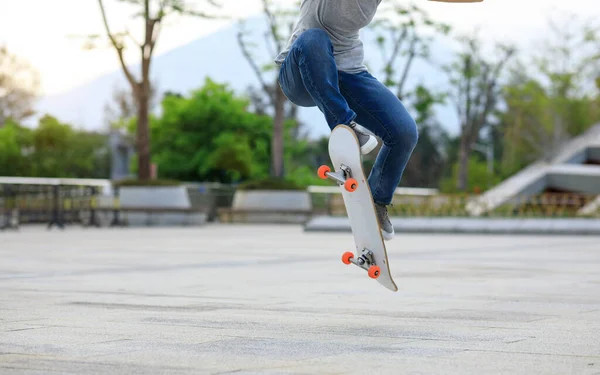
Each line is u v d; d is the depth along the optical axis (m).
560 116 40.38
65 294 6.21
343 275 8.02
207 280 7.45
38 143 51.06
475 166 49.12
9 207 21.69
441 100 33.97
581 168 29.34
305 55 4.37
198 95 44.41
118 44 22.88
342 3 4.35
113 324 4.61
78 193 22.55
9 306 5.44
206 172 43.84
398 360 3.51
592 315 5.07
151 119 44.50
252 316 4.98
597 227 18.80
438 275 8.02
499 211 21.33
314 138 58.47
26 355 3.62
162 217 23.23
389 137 4.52
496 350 3.77
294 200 26.72
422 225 19.94
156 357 3.58
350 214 4.34
